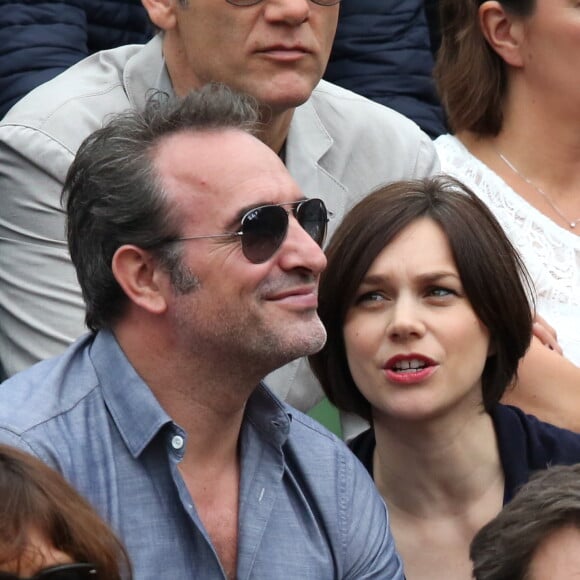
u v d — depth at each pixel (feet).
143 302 36.55
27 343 48.16
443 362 42.86
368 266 43.01
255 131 38.40
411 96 65.82
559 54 55.36
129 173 36.88
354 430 49.47
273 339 36.17
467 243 43.11
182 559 35.76
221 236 36.22
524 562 34.78
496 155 57.72
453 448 44.21
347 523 38.37
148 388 36.29
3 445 27.76
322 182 51.03
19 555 26.32
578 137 56.29
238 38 46.78
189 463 36.99
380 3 65.41
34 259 48.06
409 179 48.62
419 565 44.52
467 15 57.52
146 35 63.31
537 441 45.37
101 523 27.25
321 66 47.98
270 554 37.04
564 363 51.16
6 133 47.98
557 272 55.67
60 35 60.23
